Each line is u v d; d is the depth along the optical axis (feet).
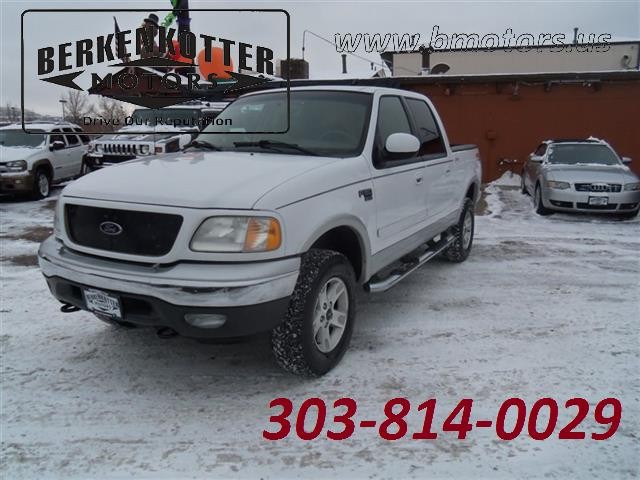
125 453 9.25
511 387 11.30
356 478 8.57
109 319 10.91
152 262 10.00
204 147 14.26
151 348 13.37
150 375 12.00
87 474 8.71
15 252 23.57
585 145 36.27
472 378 11.69
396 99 15.83
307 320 10.81
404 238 15.08
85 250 10.71
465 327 14.61
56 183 43.45
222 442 9.53
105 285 10.17
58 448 9.39
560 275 19.88
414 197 15.40
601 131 46.42
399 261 16.35
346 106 14.23
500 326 14.69
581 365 12.31
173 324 9.86
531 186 37.78
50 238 11.93
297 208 10.48
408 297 17.20
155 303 9.78
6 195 42.91
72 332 14.37
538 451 9.22
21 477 8.64
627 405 10.65
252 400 10.90
